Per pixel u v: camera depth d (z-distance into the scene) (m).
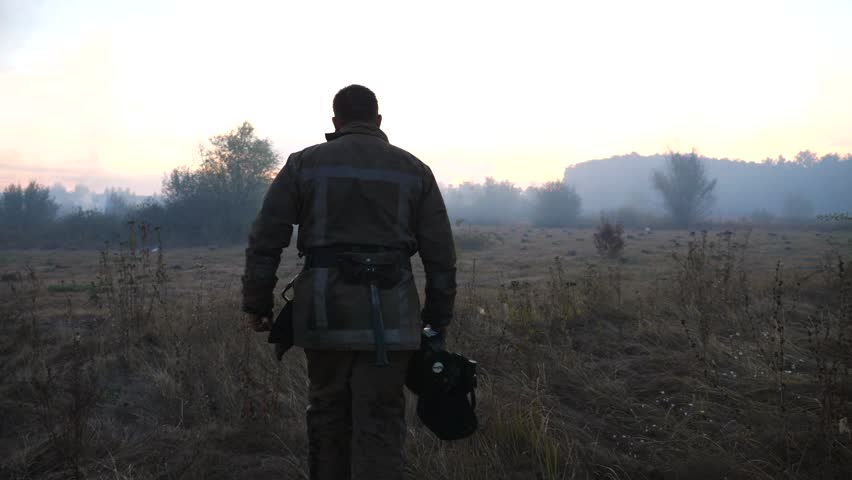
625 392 3.52
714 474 2.48
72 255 27.67
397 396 1.84
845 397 3.16
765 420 2.98
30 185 48.78
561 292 6.01
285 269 14.77
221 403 3.26
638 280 10.17
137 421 3.11
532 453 2.67
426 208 1.94
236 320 5.00
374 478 1.74
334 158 1.88
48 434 2.73
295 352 4.13
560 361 4.07
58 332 4.87
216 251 28.92
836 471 2.39
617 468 2.58
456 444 2.72
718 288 6.14
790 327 5.05
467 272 14.82
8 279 13.77
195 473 2.48
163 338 4.62
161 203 38.56
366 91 2.06
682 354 4.25
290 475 2.53
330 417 1.87
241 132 37.50
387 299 1.79
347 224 1.83
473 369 1.99
